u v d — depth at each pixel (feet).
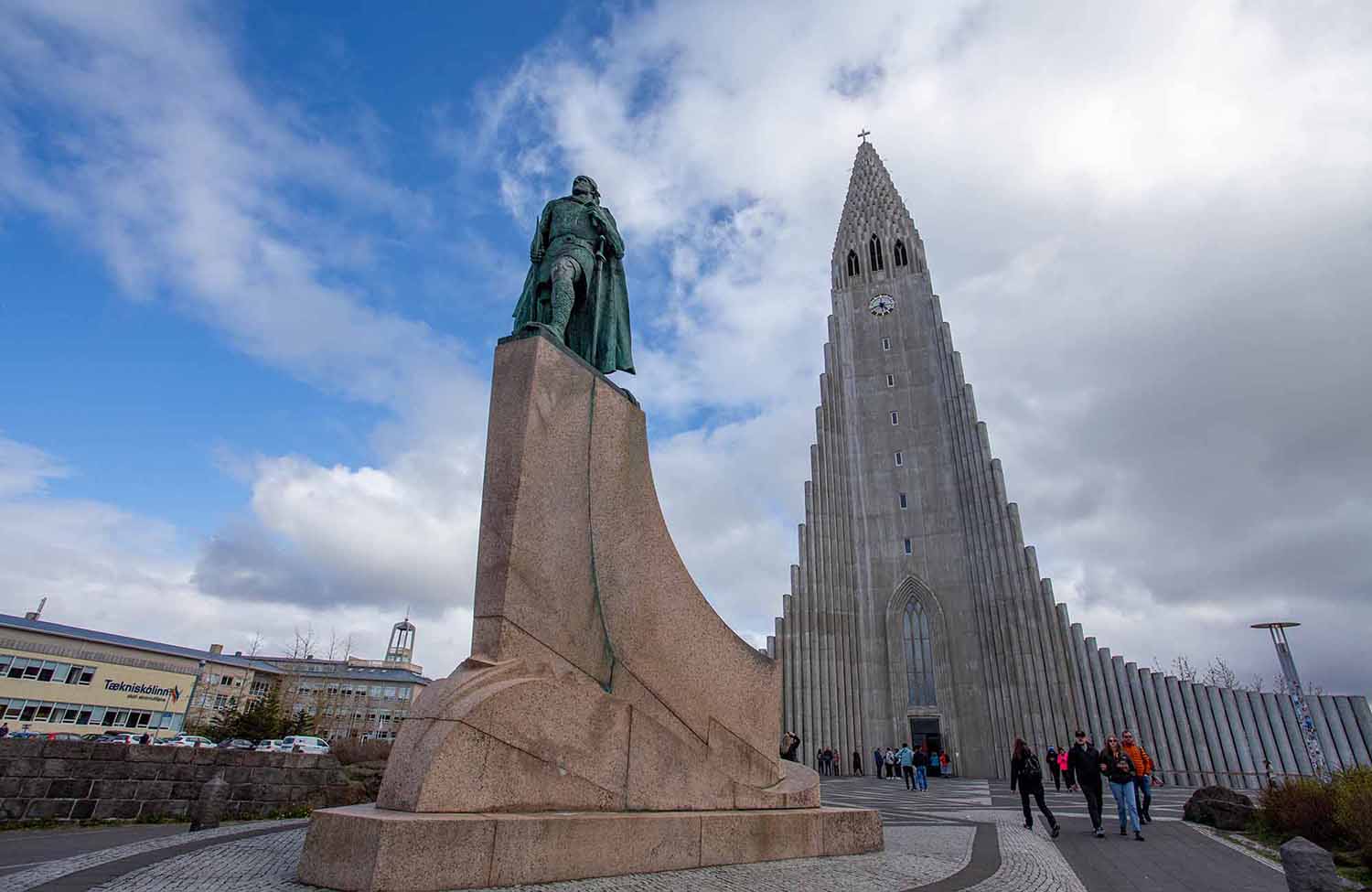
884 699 134.62
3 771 32.55
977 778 123.65
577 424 25.08
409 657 302.45
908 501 147.33
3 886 17.51
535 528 22.48
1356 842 31.22
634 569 25.43
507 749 19.06
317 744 115.14
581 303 30.91
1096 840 36.81
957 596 137.08
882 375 160.04
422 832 16.24
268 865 19.99
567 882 18.39
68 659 160.86
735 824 23.13
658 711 24.08
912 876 23.00
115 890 16.67
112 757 34.83
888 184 187.11
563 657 22.13
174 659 184.34
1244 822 41.16
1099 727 119.34
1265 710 120.47
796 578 142.10
